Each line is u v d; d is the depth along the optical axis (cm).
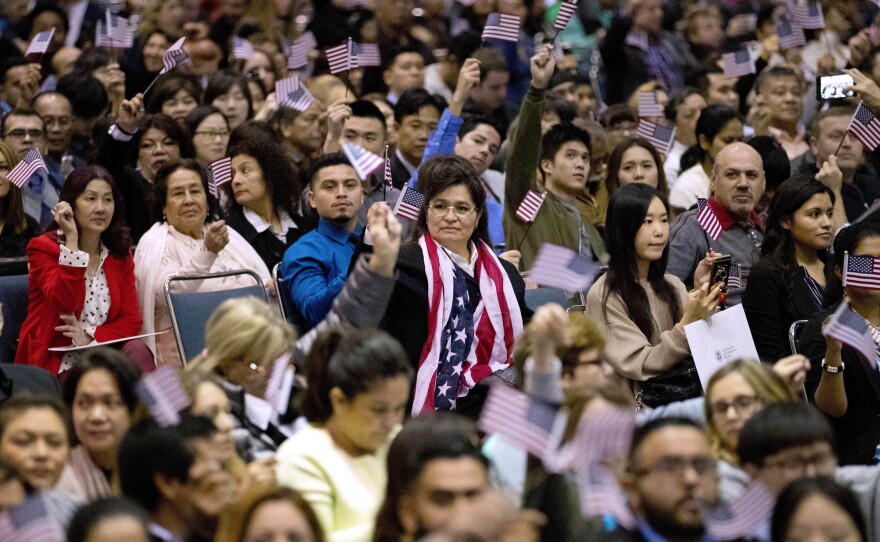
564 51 4247
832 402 2080
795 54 3847
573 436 1444
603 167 2966
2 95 3441
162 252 2350
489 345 2130
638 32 4256
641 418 1658
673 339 2117
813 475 1463
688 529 1367
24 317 2262
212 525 1367
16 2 4172
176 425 1371
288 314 2253
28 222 2584
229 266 2403
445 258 2116
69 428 1558
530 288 2405
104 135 2633
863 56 3809
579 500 1436
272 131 2622
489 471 1345
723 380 1659
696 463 1365
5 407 1493
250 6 4272
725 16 4762
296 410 1789
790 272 2330
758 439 1498
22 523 1228
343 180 2284
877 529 1598
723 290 2127
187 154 2698
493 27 2986
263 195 2558
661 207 2203
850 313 1866
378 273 1841
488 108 3603
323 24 4109
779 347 2319
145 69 3612
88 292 2241
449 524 1198
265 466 1476
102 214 2238
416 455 1327
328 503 1554
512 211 2602
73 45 4059
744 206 2578
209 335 1770
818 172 2916
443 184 2125
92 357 1627
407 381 1578
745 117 3791
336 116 2539
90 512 1223
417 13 4447
